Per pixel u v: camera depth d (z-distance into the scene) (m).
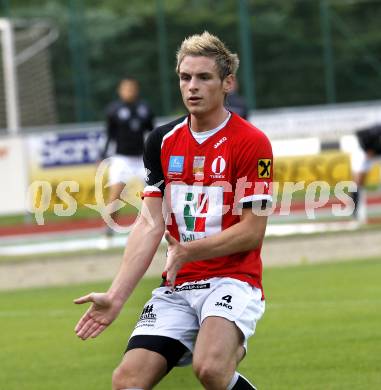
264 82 84.00
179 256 17.02
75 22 83.69
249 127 18.11
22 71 91.44
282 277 42.62
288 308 35.22
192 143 18.17
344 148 62.56
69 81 87.31
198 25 85.38
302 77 83.75
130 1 107.25
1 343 31.81
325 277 42.09
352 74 83.75
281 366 26.55
